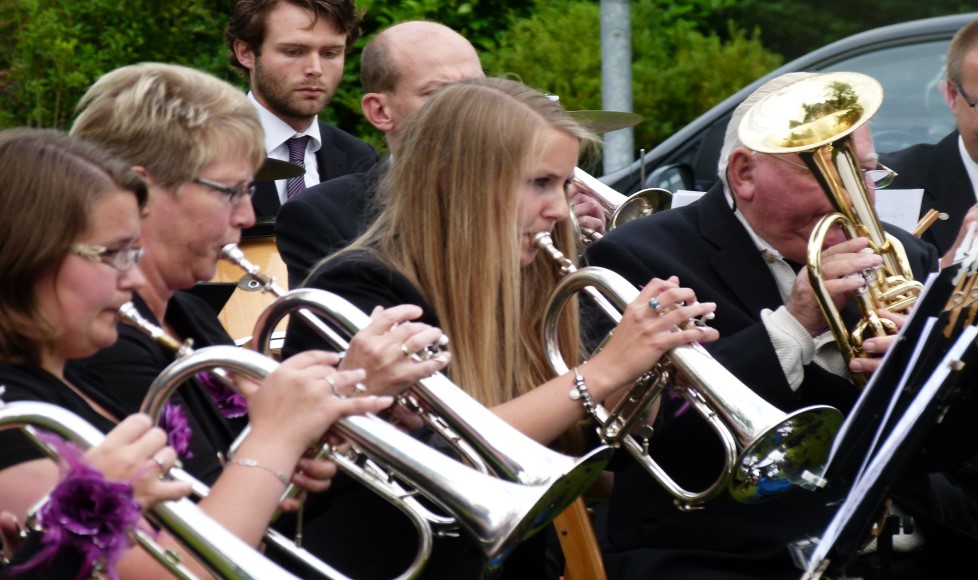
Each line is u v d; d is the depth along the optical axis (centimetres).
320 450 928
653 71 3130
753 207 1356
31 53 2927
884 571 1152
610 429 1170
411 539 1118
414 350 963
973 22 1756
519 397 1120
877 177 1564
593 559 1268
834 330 1241
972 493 1472
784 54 3606
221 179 997
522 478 939
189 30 3009
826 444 1118
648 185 2245
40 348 846
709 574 1271
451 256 1137
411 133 1174
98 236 828
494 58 3059
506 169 1131
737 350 1273
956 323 1028
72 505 734
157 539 816
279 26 1875
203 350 901
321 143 1959
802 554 1188
